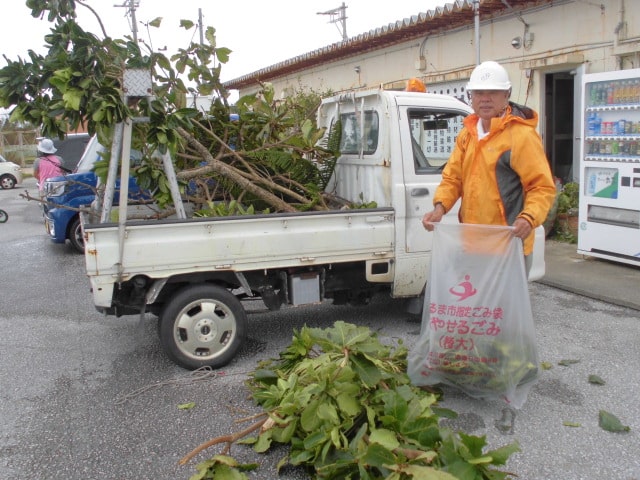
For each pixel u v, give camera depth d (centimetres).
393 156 498
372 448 291
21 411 413
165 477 331
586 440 355
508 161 389
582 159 762
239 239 457
